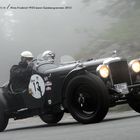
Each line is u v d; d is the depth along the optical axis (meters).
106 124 16.52
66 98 18.61
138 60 19.38
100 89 17.80
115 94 18.53
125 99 19.12
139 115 19.12
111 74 18.55
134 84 19.20
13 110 20.64
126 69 19.06
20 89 20.44
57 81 19.28
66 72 19.08
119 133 12.84
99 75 18.27
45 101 19.70
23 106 20.42
